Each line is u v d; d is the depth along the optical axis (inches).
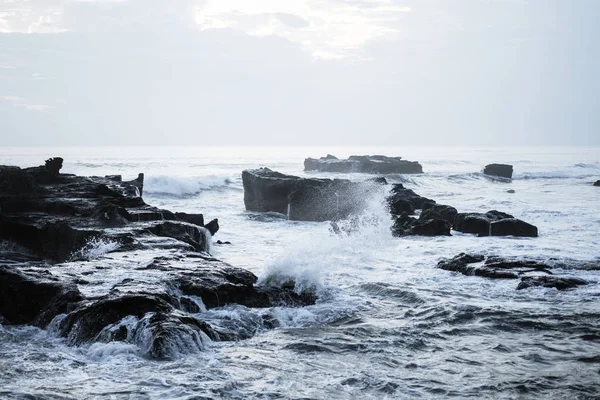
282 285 540.4
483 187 2082.9
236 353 385.4
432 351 402.3
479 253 805.2
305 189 1230.9
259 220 1231.5
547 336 436.8
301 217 1225.4
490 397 326.3
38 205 804.0
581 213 1259.8
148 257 588.7
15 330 422.9
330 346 407.8
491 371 364.8
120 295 426.3
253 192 1355.8
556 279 601.3
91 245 653.3
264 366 363.9
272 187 1302.9
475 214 1031.0
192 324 405.1
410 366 372.5
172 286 486.0
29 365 352.2
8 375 334.6
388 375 355.3
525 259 721.0
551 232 1011.9
